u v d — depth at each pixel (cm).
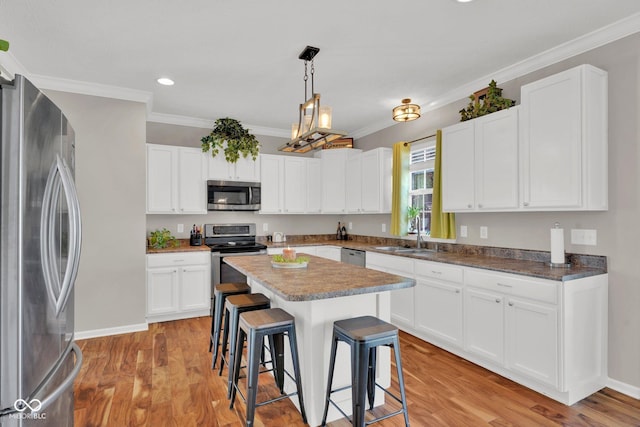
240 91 359
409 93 364
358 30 241
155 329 369
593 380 234
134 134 360
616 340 238
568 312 219
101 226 346
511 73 302
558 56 268
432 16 224
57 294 142
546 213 282
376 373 227
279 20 229
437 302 310
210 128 479
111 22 231
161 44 261
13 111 118
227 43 259
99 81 331
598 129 234
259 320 198
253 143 465
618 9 217
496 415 209
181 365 279
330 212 518
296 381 202
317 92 362
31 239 124
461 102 361
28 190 122
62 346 154
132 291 360
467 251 350
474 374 262
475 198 305
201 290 411
